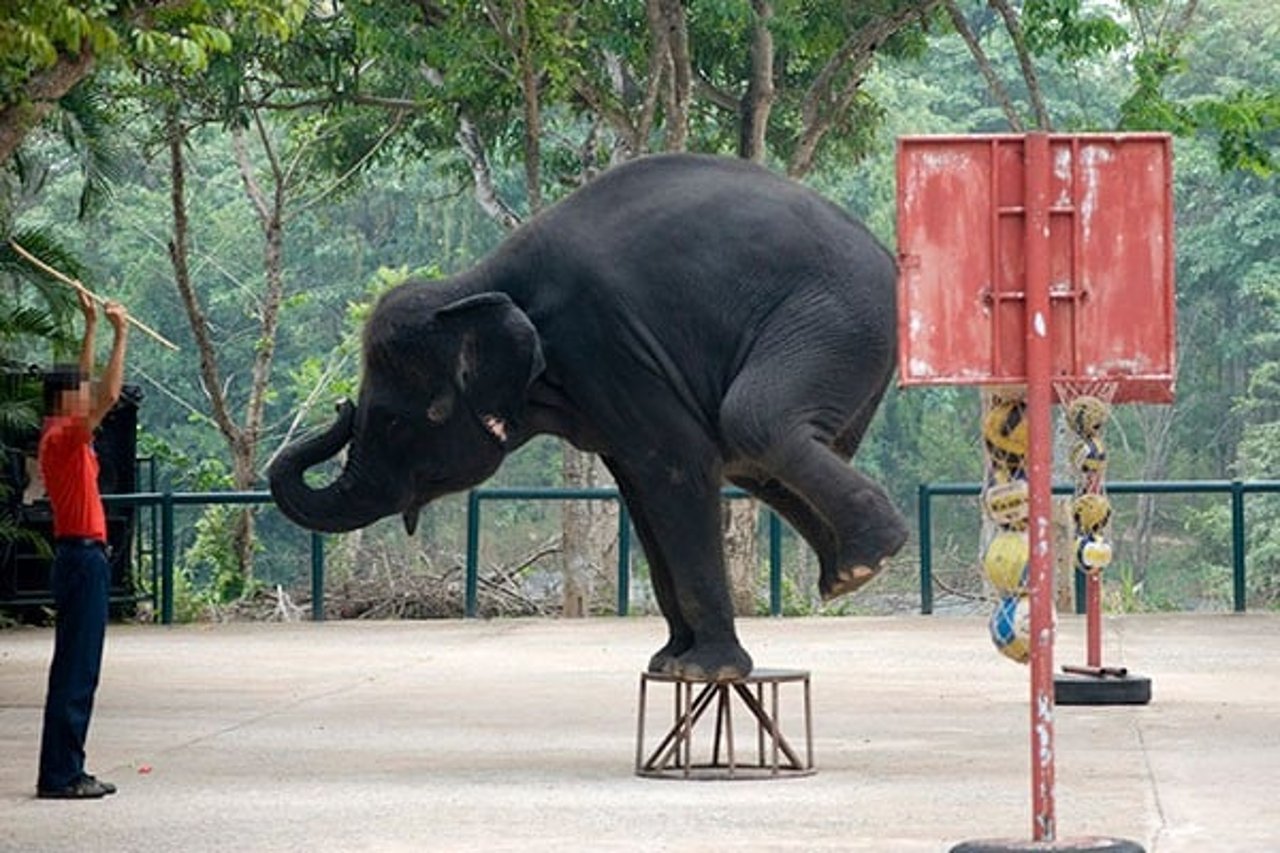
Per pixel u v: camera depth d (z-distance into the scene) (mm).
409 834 10609
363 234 53188
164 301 51625
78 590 11938
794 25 30641
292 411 43438
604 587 31438
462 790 12133
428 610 27906
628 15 31422
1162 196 9047
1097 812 11008
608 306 12703
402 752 13891
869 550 12148
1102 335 9047
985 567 12914
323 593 26703
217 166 53844
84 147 23875
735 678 12562
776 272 12664
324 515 13414
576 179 36188
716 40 32719
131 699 17047
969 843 9266
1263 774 12367
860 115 36531
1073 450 16109
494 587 28547
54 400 11875
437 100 32688
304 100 37094
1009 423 12742
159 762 13453
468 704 16594
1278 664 18859
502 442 12875
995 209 9016
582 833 10562
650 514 12828
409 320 12922
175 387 51531
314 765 13289
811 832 10508
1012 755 13414
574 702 16672
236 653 20969
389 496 13281
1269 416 54469
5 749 14273
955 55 55562
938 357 9016
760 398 12406
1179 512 55500
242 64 32625
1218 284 53531
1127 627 22625
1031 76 29672
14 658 20781
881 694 16906
